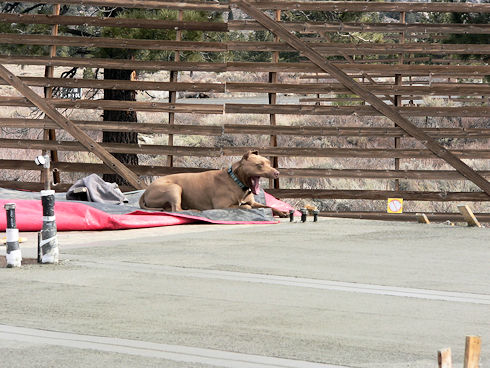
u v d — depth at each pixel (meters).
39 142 16.38
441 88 16.33
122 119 20.20
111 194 14.41
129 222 12.94
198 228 13.07
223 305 7.30
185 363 5.39
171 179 14.23
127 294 7.75
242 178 14.06
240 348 5.79
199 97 50.16
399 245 11.24
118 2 16.47
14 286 8.11
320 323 6.62
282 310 7.12
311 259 9.99
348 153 16.38
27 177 26.61
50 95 16.52
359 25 16.27
